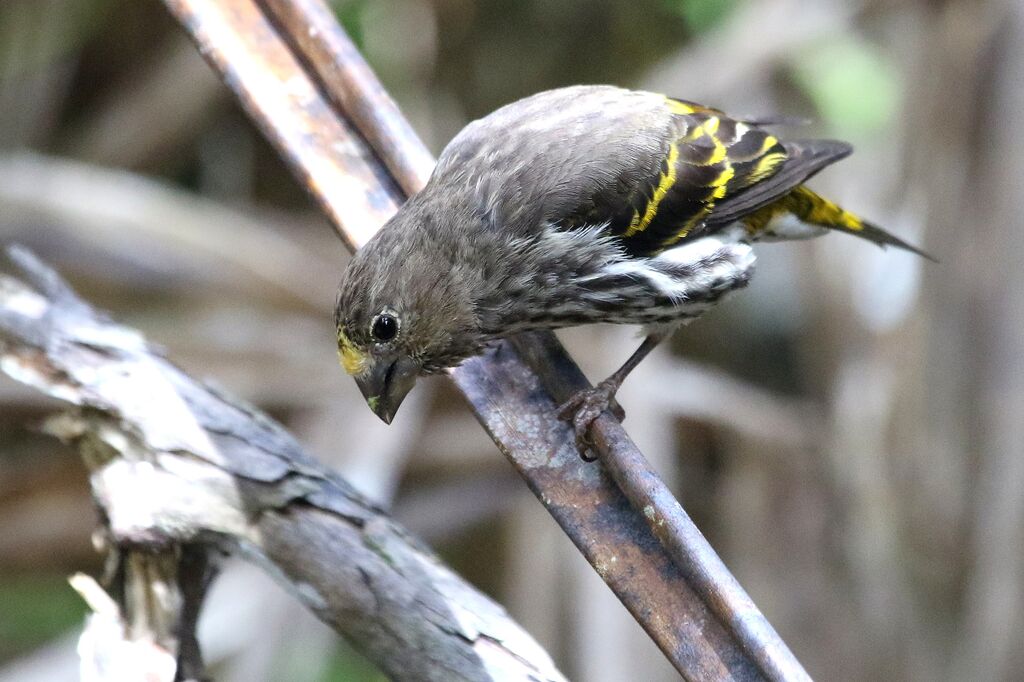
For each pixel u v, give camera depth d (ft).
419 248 23.85
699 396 38.63
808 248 40.32
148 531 19.70
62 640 37.68
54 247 39.45
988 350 35.40
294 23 24.13
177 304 40.16
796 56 43.52
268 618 34.37
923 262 36.73
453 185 24.67
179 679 19.90
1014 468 34.99
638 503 18.45
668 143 27.12
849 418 38.29
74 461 37.76
